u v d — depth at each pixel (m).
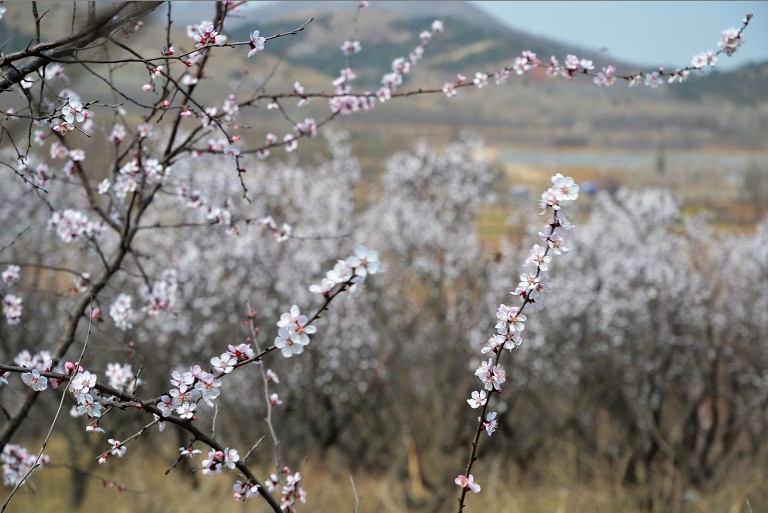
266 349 2.71
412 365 15.96
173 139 4.92
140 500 11.09
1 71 3.21
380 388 15.07
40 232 10.83
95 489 11.73
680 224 18.75
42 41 3.45
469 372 15.34
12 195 10.12
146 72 4.23
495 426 3.01
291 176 15.05
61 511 10.87
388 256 17.17
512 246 17.38
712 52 4.14
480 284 16.33
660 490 13.10
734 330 15.94
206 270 11.78
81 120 3.01
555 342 15.27
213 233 11.82
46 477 12.27
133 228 4.82
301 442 14.02
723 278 17.45
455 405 14.88
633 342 15.35
